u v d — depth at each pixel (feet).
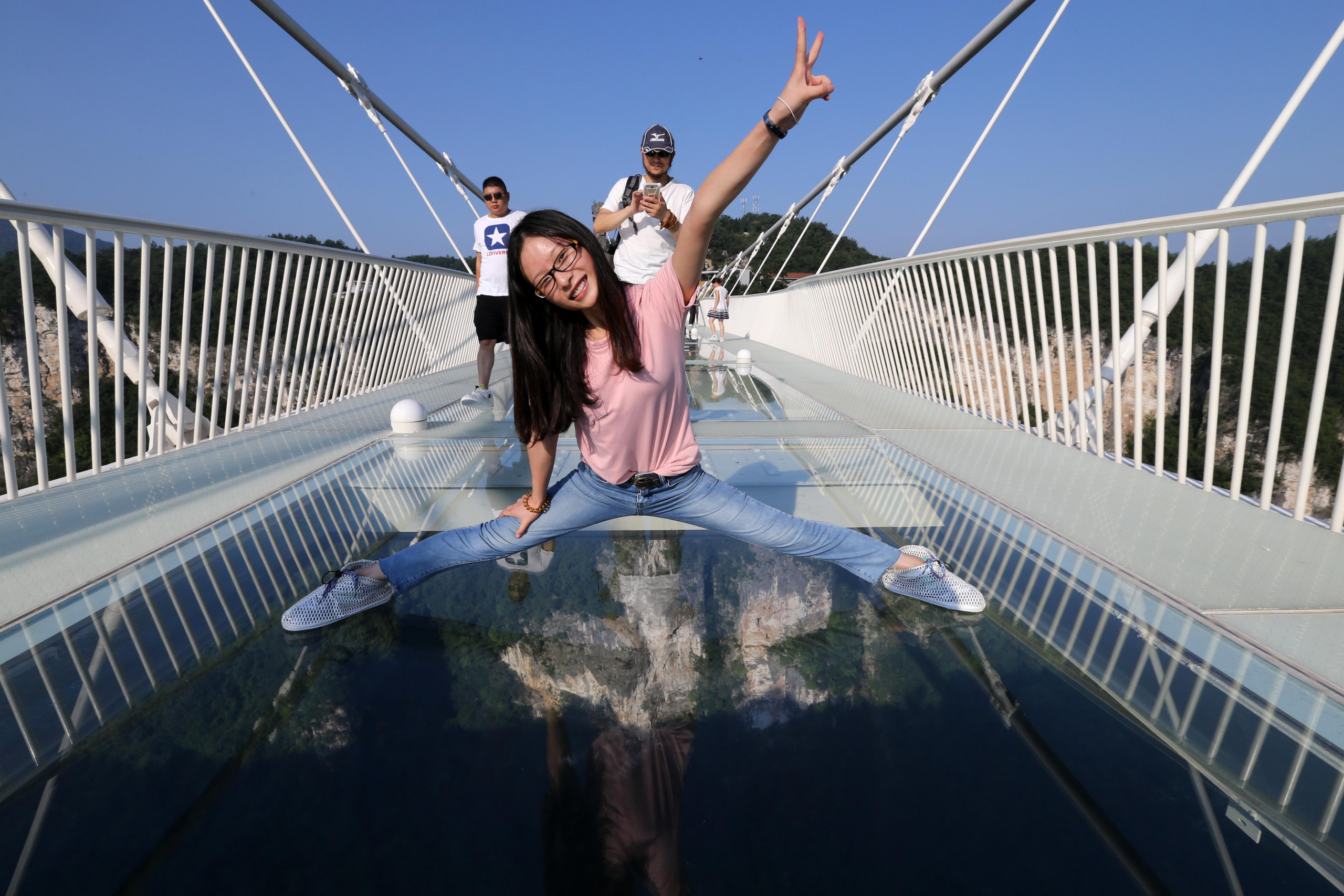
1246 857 2.67
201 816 2.92
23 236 7.53
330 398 15.60
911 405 14.70
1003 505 7.29
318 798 3.00
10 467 7.45
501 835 2.80
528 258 3.83
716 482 5.04
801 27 3.49
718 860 2.67
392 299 19.89
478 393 15.07
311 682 3.93
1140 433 8.94
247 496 7.68
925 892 2.52
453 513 7.04
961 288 13.88
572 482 4.99
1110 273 9.13
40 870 2.63
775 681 3.95
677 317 4.28
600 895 2.48
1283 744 3.39
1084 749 3.35
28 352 7.63
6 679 4.00
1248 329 7.09
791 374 21.99
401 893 2.51
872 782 3.10
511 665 4.13
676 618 4.69
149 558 5.80
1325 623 4.67
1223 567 5.60
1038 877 2.58
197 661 4.19
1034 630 4.59
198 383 10.69
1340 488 6.31
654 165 11.06
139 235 9.24
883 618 4.72
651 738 3.44
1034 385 11.28
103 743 3.41
